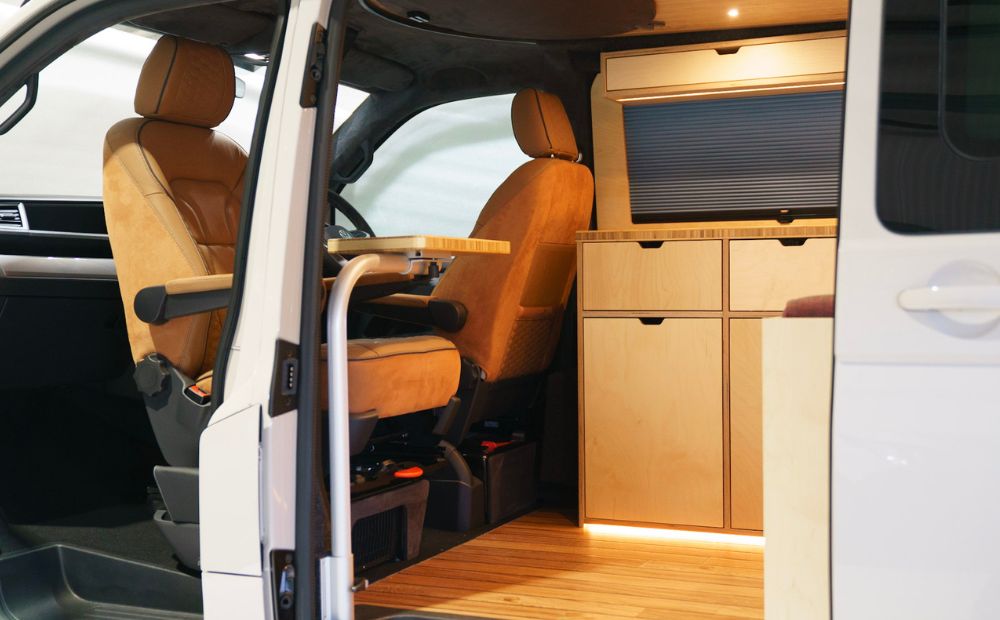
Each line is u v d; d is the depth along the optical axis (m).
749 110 3.36
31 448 3.20
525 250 3.08
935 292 1.16
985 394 1.15
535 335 3.35
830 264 2.99
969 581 1.15
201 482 1.73
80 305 2.94
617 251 3.17
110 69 6.25
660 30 3.26
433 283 3.84
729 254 3.07
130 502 3.09
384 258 2.02
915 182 1.22
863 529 1.20
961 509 1.15
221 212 2.87
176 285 2.20
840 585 1.21
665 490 3.12
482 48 3.51
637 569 2.71
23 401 3.23
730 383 3.06
